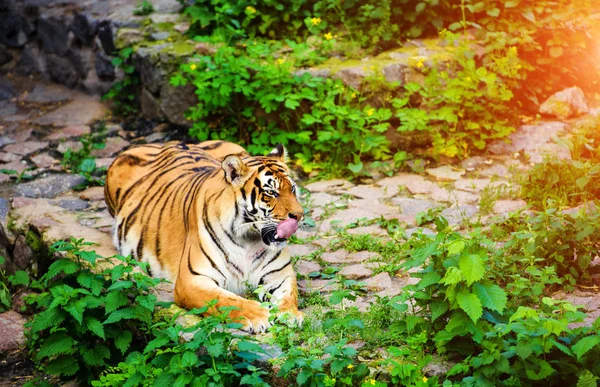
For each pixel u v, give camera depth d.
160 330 7.67
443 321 7.33
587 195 10.09
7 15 15.91
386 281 8.64
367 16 13.43
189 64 12.70
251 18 13.42
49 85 15.48
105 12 14.96
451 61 12.57
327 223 10.24
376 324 7.58
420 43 13.19
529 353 6.53
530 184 10.48
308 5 13.81
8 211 10.98
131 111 14.10
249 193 7.98
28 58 15.86
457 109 12.15
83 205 11.21
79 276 8.05
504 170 11.57
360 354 7.24
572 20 13.45
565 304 6.62
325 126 12.06
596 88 13.71
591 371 6.75
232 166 7.98
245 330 7.62
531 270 7.79
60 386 8.59
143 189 9.56
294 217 7.95
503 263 8.23
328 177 11.77
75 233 9.93
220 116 12.93
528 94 13.06
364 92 12.33
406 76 12.40
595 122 12.30
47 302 8.48
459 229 9.78
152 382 7.29
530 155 11.80
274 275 8.27
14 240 10.52
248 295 8.36
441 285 7.23
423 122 11.88
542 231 8.41
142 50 13.65
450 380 6.95
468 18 13.41
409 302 8.16
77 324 8.04
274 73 12.16
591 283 8.40
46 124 13.86
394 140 12.32
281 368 6.88
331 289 8.59
